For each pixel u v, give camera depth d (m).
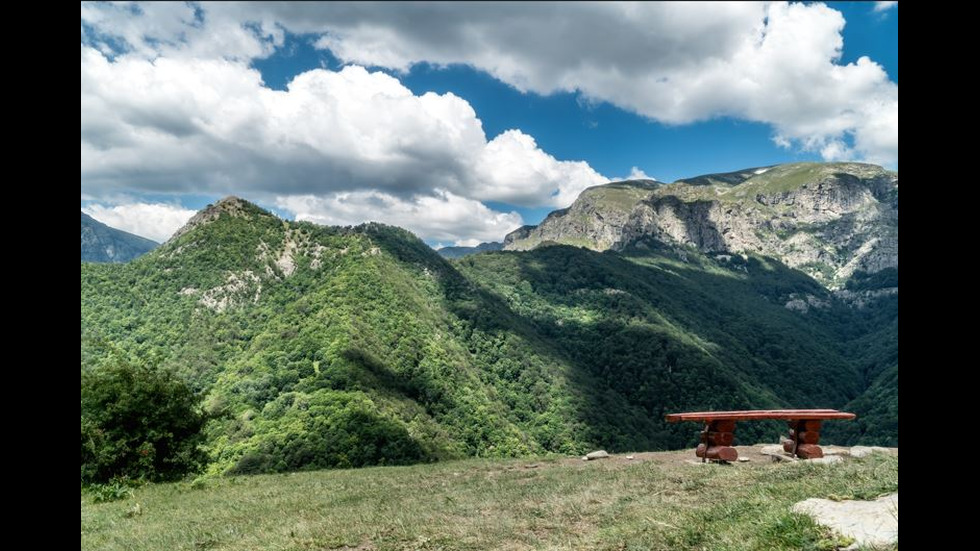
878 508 5.17
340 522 7.95
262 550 6.88
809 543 4.85
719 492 7.86
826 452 12.21
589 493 8.84
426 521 7.71
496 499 9.10
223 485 14.12
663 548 5.57
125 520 9.95
